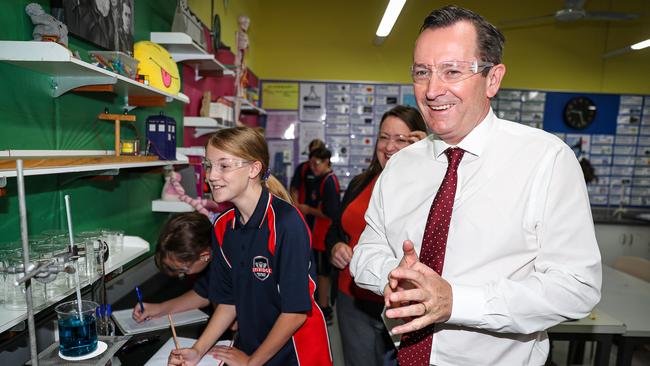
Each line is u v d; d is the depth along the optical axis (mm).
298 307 1068
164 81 1711
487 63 790
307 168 3871
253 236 1123
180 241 1343
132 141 1528
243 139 1099
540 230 789
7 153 1019
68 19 1226
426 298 673
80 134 1390
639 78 4715
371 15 4684
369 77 4742
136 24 1761
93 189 1504
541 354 887
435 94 797
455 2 4660
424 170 976
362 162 4824
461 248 839
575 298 716
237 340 1306
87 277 1159
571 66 4715
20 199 728
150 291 1740
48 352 961
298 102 4734
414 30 4691
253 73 4359
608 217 4203
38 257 979
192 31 2141
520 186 811
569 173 779
